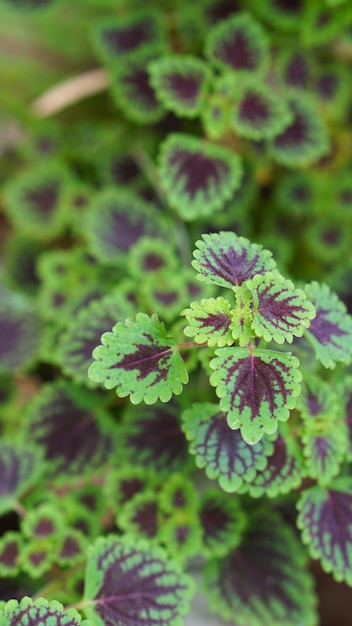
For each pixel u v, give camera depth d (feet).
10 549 1.55
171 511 1.53
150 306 1.69
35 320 1.99
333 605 1.87
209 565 1.59
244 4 2.10
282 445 1.39
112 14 2.37
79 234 2.22
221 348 1.23
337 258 2.10
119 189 2.02
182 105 1.80
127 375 1.23
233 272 1.26
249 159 2.05
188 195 1.78
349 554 1.40
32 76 2.48
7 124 2.46
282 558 1.58
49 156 2.31
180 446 1.56
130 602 1.38
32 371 2.06
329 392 1.43
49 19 2.41
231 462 1.31
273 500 1.65
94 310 1.64
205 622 1.67
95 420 1.76
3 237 2.46
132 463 1.56
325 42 2.12
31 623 1.25
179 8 2.16
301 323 1.24
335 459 1.41
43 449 1.68
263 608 1.55
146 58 2.02
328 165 2.19
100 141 2.29
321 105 2.11
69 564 1.58
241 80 1.83
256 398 1.22
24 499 1.73
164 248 1.78
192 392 1.62
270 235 2.10
